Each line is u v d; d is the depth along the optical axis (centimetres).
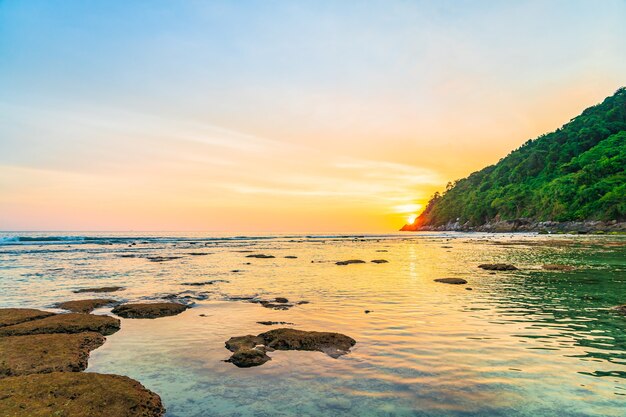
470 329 1078
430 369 782
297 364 825
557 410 603
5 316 1218
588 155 15225
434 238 10175
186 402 652
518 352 880
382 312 1312
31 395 634
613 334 1021
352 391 685
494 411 602
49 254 4056
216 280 2181
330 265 3048
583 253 3903
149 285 2002
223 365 830
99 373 759
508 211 16550
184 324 1191
